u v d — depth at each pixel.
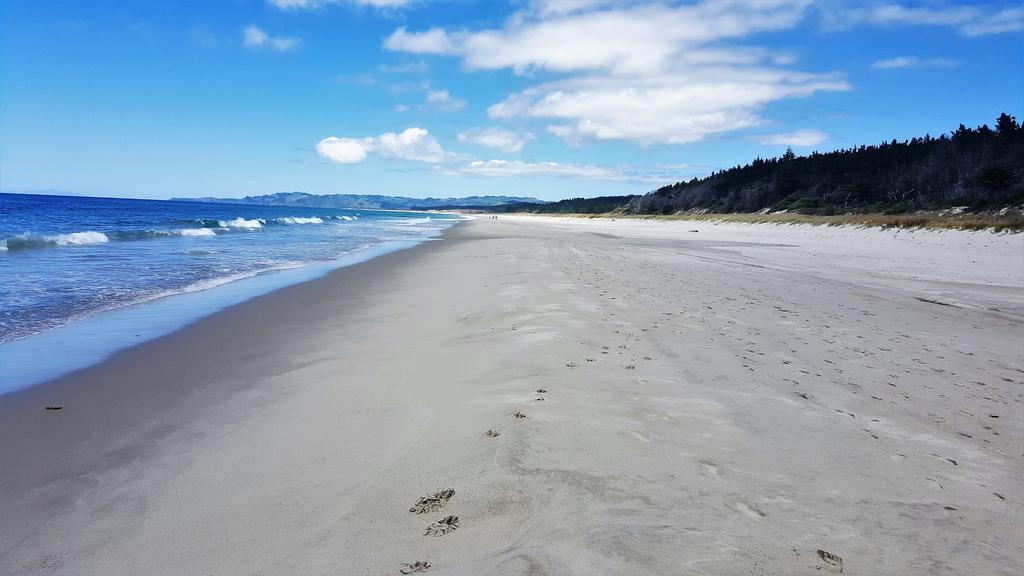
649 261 18.75
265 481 3.62
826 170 72.31
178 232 29.52
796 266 18.58
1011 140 53.66
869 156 72.31
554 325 7.69
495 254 21.08
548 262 17.30
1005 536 2.91
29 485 3.65
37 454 4.11
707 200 88.12
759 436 4.16
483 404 4.78
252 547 2.88
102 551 2.92
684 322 8.28
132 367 6.33
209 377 6.03
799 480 3.47
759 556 2.58
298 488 3.50
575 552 2.53
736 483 3.39
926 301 11.45
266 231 37.47
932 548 2.76
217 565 2.74
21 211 52.25
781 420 4.51
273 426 4.62
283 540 2.92
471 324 8.29
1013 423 4.68
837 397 5.16
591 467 3.51
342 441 4.22
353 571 2.60
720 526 2.86
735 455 3.81
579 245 26.70
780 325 8.44
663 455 3.75
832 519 3.01
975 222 27.64
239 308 9.92
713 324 8.23
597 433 4.07
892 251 24.25
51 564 2.82
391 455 3.90
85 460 4.02
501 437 3.96
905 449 4.05
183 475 3.77
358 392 5.41
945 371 6.26
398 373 5.99
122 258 16.88
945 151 59.12
